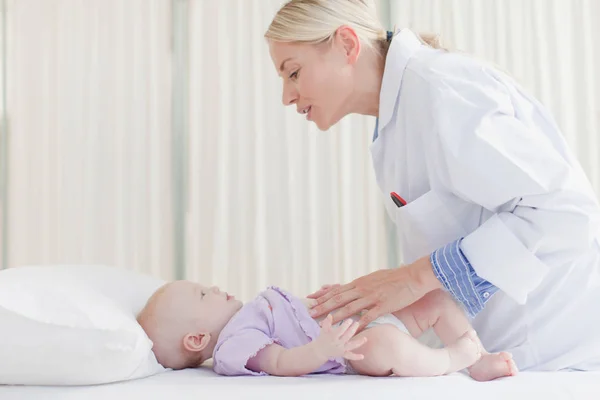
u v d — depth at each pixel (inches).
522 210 49.8
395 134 58.2
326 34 57.6
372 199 115.3
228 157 116.8
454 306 55.7
